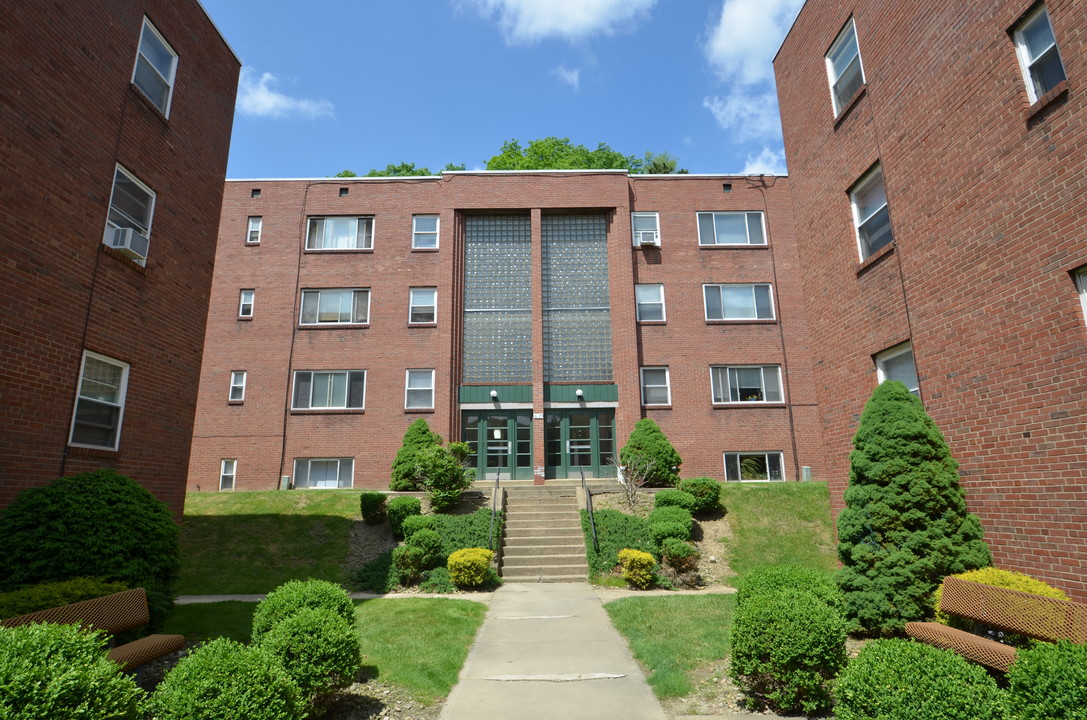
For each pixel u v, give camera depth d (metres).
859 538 7.95
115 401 9.67
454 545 13.15
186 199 11.62
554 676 6.50
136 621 5.76
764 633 5.45
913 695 4.09
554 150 38.19
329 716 5.41
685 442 20.23
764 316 21.39
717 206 22.05
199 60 12.20
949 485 7.69
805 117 12.52
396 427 20.06
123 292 9.82
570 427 20.22
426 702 5.77
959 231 8.18
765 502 15.30
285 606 6.13
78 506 6.86
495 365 20.55
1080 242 6.42
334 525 14.54
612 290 20.88
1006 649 5.12
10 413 7.65
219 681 4.11
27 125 8.06
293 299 20.97
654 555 12.78
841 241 11.14
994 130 7.62
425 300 21.12
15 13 7.93
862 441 8.37
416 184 21.83
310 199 21.77
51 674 3.23
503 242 21.55
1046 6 6.86
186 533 14.02
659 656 6.90
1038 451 6.89
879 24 9.99
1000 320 7.47
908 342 9.35
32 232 8.09
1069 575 6.47
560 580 12.53
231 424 20.09
